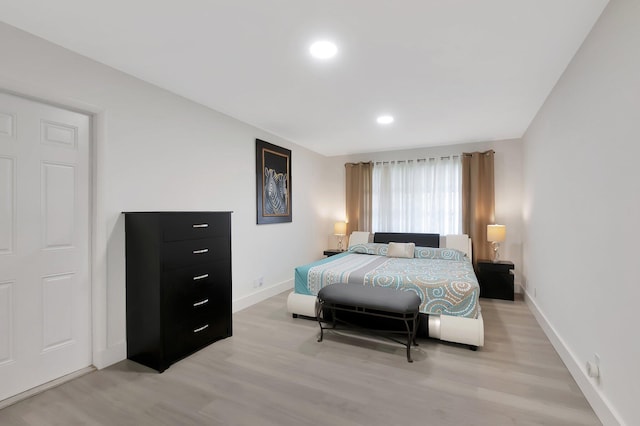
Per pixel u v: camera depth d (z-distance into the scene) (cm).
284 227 452
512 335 285
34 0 157
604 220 167
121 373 218
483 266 411
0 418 170
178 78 251
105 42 198
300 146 492
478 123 371
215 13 167
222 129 338
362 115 343
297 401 185
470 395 190
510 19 172
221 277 279
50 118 203
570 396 188
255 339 279
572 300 218
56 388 199
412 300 249
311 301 321
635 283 137
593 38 179
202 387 201
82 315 221
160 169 269
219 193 334
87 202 223
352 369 224
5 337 184
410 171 507
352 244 510
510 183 443
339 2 158
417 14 168
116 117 234
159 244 223
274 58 217
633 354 138
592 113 183
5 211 184
